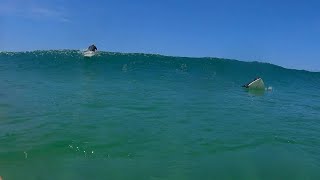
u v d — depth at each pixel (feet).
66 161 30.58
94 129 40.34
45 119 43.62
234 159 33.42
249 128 45.52
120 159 31.81
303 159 34.47
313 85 116.67
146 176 28.48
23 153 31.73
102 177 27.78
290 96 84.07
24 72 98.58
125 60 141.79
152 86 80.79
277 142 39.83
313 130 47.11
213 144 37.63
